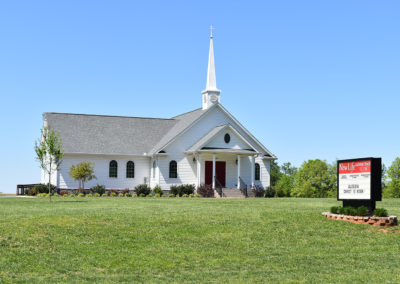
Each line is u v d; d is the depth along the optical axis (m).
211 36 50.12
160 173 46.06
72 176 43.22
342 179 21.67
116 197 39.91
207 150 45.09
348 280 12.22
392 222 19.52
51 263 13.77
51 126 47.47
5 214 20.81
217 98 49.00
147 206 26.17
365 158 20.39
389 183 67.56
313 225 19.27
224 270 13.36
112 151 46.38
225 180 48.38
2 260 13.85
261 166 49.81
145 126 51.44
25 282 11.91
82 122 49.22
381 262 14.48
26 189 45.28
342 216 20.33
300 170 74.19
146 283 11.88
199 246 16.00
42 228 17.42
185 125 48.56
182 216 20.41
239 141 47.25
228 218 20.14
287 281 12.07
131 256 14.62
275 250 15.82
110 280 12.15
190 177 47.22
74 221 18.73
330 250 15.98
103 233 17.11
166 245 16.00
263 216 20.81
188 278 12.39
